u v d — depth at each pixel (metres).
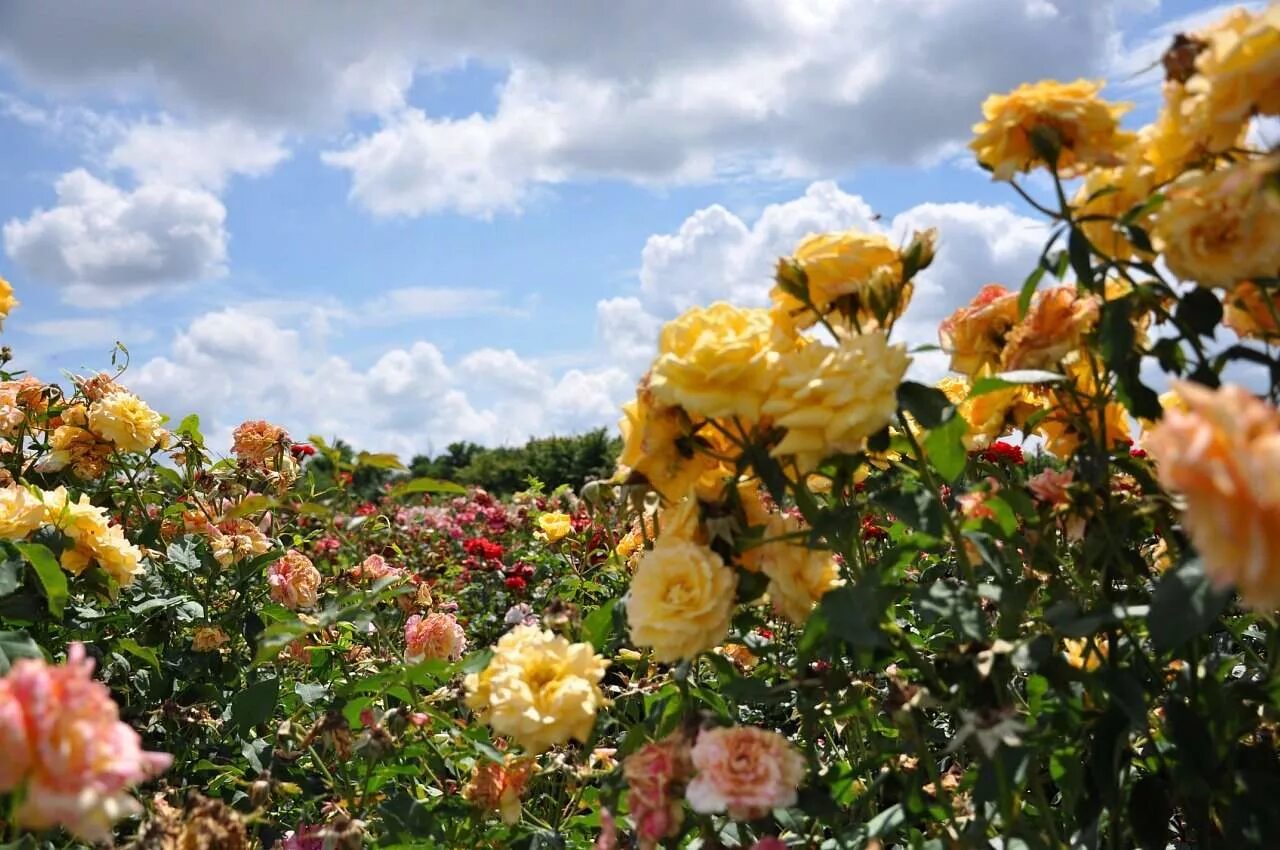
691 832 2.03
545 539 4.70
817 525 1.63
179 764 2.62
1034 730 1.61
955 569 2.68
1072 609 1.55
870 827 1.76
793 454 1.63
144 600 2.98
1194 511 1.03
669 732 1.93
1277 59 1.33
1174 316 1.66
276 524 3.96
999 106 1.63
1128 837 1.88
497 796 2.06
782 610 1.74
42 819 1.15
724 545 1.76
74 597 2.74
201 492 3.74
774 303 1.84
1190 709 1.57
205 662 3.02
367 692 2.51
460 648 2.93
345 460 2.55
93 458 3.35
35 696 1.15
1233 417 0.97
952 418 1.57
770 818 1.89
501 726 1.84
